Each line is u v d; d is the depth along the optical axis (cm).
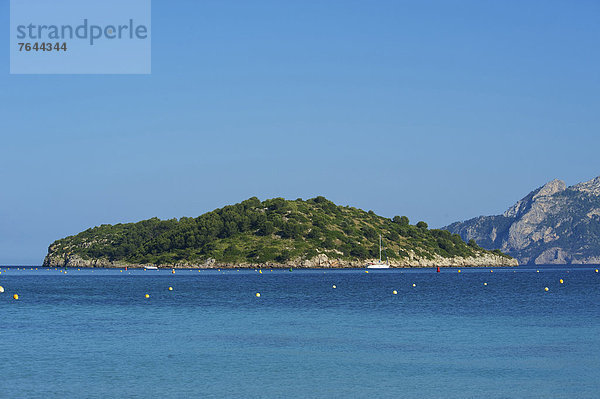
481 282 15575
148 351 4891
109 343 5256
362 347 5072
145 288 12912
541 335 5631
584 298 9675
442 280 16875
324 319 6938
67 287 13325
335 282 15675
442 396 3591
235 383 3878
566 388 3744
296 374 4125
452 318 6950
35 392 3634
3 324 6456
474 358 4606
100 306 8525
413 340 5412
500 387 3775
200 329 6122
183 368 4291
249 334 5784
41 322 6644
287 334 5784
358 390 3719
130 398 3528
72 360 4534
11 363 4416
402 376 4062
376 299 9750
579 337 5509
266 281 16288
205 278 18500
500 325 6312
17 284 14738
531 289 12281
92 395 3584
